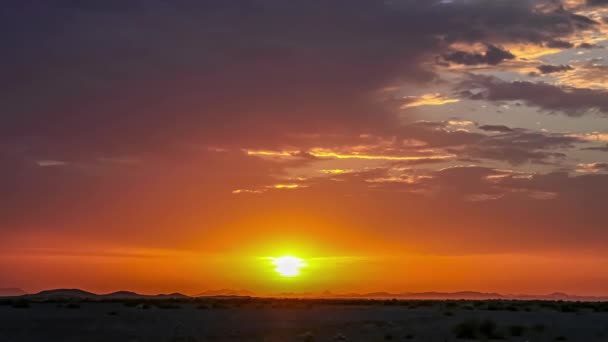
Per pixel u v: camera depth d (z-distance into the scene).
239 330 44.09
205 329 44.47
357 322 51.19
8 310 60.38
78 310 63.00
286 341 37.81
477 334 41.59
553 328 47.16
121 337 39.47
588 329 46.38
